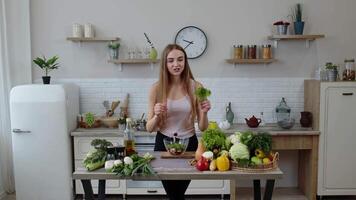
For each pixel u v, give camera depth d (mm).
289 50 4512
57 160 3938
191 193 4117
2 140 4242
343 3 4457
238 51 4391
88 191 2246
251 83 4547
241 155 2154
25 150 3926
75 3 4477
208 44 4512
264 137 2236
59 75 4562
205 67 4531
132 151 2439
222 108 4570
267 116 4578
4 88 4215
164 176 2109
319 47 4500
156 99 2639
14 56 4367
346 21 4465
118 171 2113
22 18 4363
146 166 2117
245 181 4609
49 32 4504
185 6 4473
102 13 4484
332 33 4477
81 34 4441
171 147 2439
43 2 4473
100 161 2240
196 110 2646
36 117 3885
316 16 4465
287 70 4535
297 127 4254
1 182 4270
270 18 4473
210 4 4469
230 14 4477
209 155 2186
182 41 4488
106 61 4547
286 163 4637
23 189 3980
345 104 3994
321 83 3977
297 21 4324
